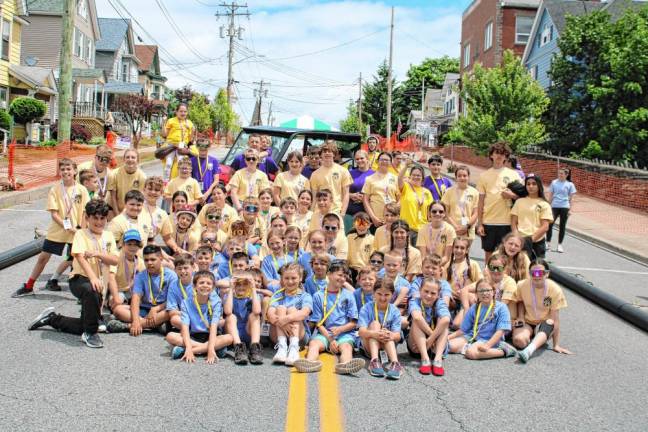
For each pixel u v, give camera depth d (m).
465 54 48.44
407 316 6.42
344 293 6.42
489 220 9.03
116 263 6.65
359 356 6.30
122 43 50.88
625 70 23.39
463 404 5.05
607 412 5.00
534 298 6.71
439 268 6.33
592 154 24.39
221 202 8.19
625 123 23.00
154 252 6.44
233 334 6.07
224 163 11.86
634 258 13.27
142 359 5.76
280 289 6.36
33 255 9.94
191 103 53.25
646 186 19.64
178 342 5.97
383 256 7.11
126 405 4.70
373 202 9.04
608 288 10.05
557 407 5.07
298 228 7.56
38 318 6.41
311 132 11.84
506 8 39.84
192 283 6.18
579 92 26.77
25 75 29.91
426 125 42.62
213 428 4.38
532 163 26.83
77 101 38.44
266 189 8.38
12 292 7.82
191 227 8.09
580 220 18.05
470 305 7.00
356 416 4.70
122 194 8.84
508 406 5.05
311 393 5.12
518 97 27.03
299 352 6.28
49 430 4.23
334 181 8.98
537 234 8.45
